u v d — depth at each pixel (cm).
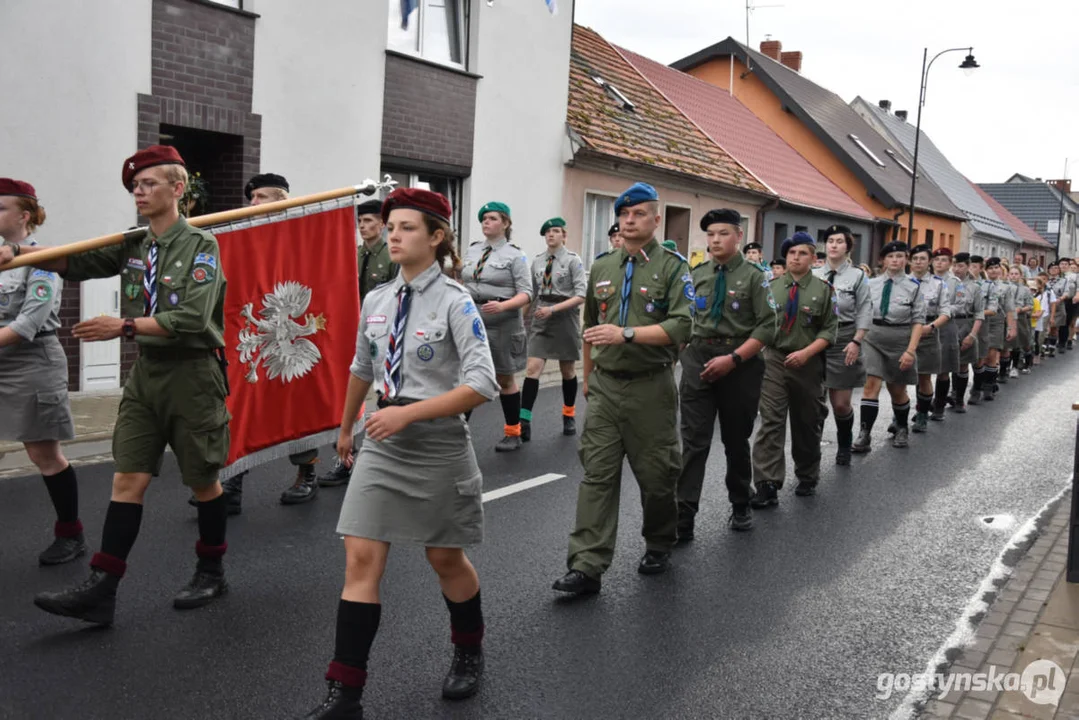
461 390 335
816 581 539
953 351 1148
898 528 656
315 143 1184
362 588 338
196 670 394
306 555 542
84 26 934
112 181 973
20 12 884
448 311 346
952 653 443
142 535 564
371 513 341
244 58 1088
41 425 494
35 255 417
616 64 2352
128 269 432
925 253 1045
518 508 658
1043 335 1998
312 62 1168
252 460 580
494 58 1476
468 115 1436
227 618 448
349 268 624
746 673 415
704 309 607
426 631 444
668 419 511
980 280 1331
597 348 511
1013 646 452
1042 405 1327
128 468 427
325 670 399
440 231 350
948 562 582
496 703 379
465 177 1455
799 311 707
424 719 364
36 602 405
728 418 614
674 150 2038
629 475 783
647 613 480
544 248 1638
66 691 372
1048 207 7044
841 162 3272
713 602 499
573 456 828
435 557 365
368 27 1240
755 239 2367
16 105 890
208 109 1049
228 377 560
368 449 348
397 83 1306
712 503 706
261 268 575
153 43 995
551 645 436
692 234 2061
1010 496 762
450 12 1416
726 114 2859
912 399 1316
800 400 719
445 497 351
